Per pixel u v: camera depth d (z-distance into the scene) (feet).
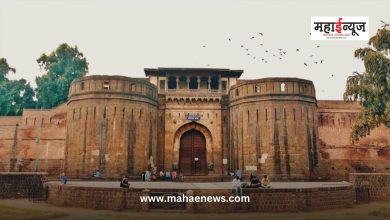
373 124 77.71
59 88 140.77
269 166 88.43
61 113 110.11
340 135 107.45
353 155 106.42
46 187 61.93
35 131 109.60
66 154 92.02
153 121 99.09
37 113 110.93
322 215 44.68
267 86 93.15
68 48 148.66
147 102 96.27
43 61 147.64
